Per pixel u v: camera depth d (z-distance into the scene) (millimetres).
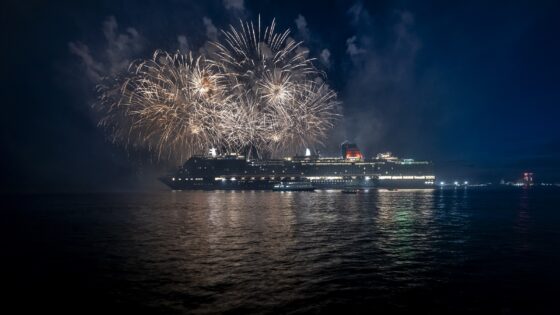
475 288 23078
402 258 31438
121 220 60938
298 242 39031
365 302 20562
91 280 24812
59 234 45625
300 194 163750
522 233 46469
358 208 83875
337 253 33281
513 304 20406
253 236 43062
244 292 22109
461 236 43719
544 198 152000
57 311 19453
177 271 26969
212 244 37844
